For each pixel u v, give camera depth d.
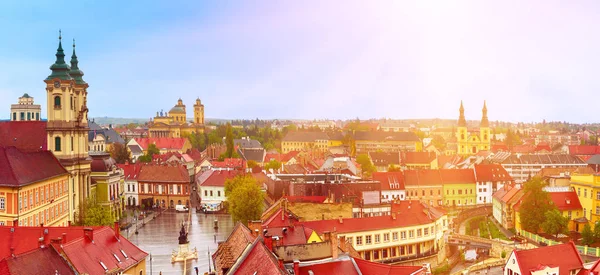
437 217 150.00
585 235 148.88
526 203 167.75
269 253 76.44
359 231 134.75
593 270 98.12
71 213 169.00
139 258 103.44
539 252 104.62
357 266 82.00
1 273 74.25
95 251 93.94
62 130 169.38
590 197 170.75
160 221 198.75
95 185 196.38
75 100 177.00
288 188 181.25
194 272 127.06
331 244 84.56
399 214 145.25
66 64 174.12
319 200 162.50
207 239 164.88
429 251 146.62
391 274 80.75
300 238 107.81
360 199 164.75
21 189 134.50
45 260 82.75
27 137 174.25
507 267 106.19
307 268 79.25
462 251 154.00
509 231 182.00
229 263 90.12
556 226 157.12
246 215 161.25
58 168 160.88
